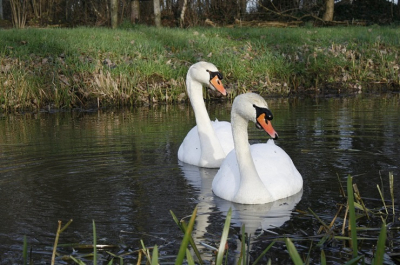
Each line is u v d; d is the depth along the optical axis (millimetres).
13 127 10469
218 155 7391
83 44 16531
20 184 6398
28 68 14539
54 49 15922
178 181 6656
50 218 5266
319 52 17594
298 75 16203
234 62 15977
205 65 7480
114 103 13781
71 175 6770
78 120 11281
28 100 13250
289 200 5773
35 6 28453
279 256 4336
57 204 5680
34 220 5207
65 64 14859
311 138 8617
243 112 5402
